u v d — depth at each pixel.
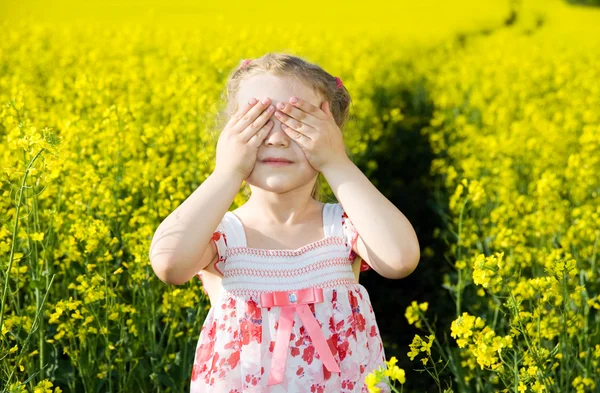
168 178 3.81
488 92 8.68
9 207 4.09
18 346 3.14
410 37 15.26
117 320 3.03
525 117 7.04
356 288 2.16
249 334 2.05
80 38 10.84
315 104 2.12
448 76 9.68
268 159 2.05
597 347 2.96
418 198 7.20
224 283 2.12
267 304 2.05
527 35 16.86
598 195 4.92
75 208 3.66
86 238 3.18
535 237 4.36
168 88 5.70
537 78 9.38
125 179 4.00
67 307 3.00
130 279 3.40
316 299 2.06
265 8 16.77
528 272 4.32
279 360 2.01
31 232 3.36
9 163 3.98
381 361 2.17
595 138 5.04
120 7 16.09
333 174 2.06
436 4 17.58
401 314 5.45
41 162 2.94
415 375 4.52
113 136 4.16
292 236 2.15
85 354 3.05
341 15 16.86
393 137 8.48
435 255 6.05
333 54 10.35
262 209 2.17
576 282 3.74
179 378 3.22
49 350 3.40
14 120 3.66
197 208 2.01
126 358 3.14
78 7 15.91
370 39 13.21
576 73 10.25
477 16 17.25
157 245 2.01
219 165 2.06
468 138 7.00
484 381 3.74
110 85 5.65
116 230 3.71
